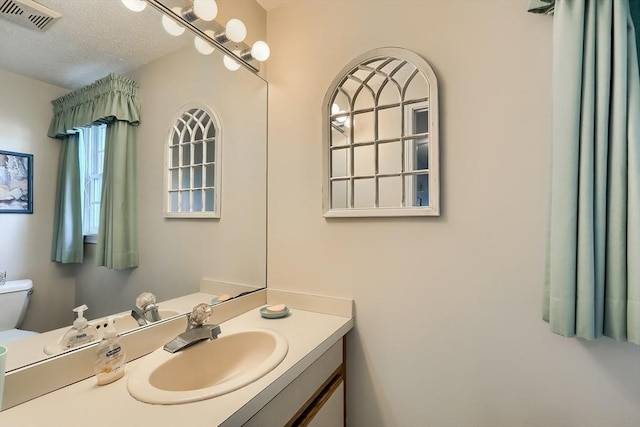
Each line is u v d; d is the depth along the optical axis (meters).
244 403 0.74
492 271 1.12
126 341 0.97
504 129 1.10
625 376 0.95
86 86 0.96
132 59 1.09
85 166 0.97
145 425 0.66
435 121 1.18
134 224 1.09
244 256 1.50
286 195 1.54
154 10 1.11
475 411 1.15
